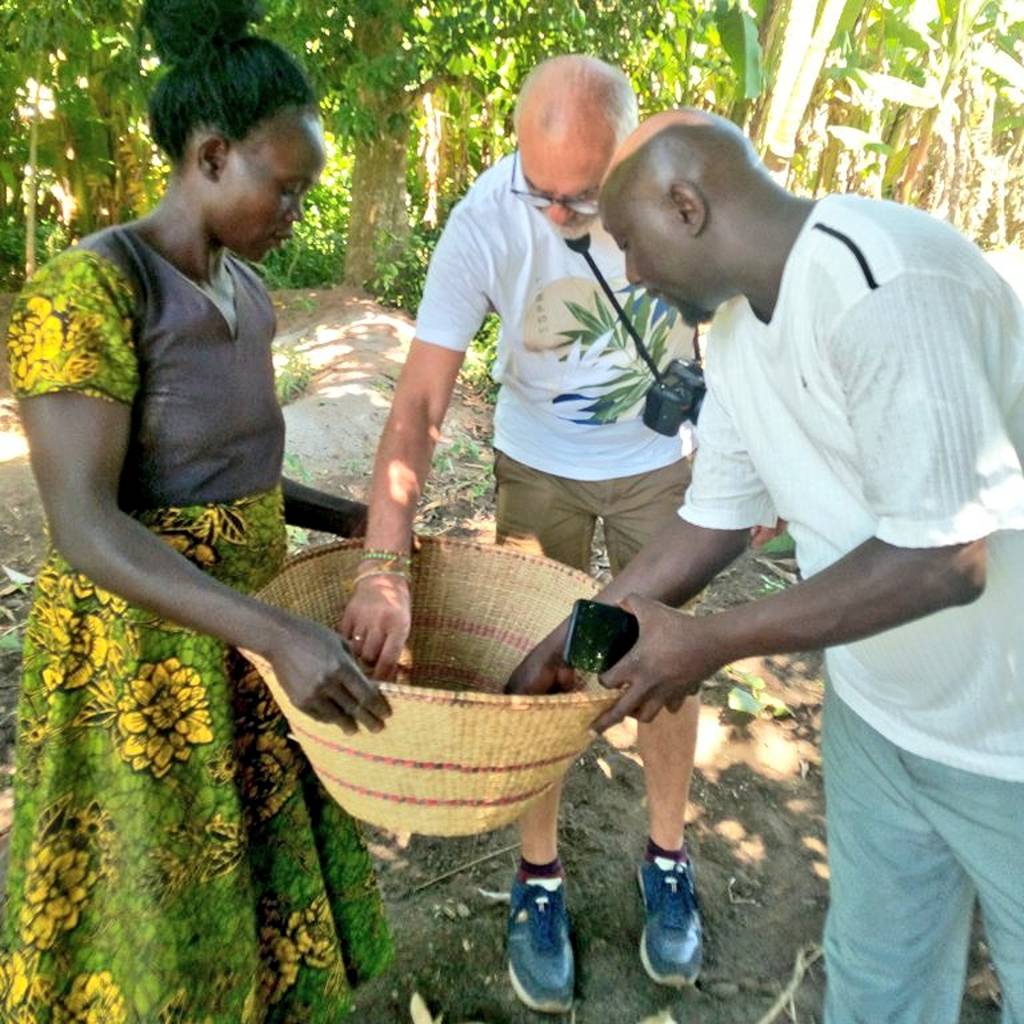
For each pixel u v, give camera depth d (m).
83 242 1.51
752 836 2.80
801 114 5.88
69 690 1.62
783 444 1.47
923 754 1.58
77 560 1.49
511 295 2.09
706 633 1.35
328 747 1.49
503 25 6.35
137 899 1.68
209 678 1.68
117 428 1.49
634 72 6.84
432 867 2.65
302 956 1.96
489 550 2.01
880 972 1.86
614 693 1.41
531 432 2.33
